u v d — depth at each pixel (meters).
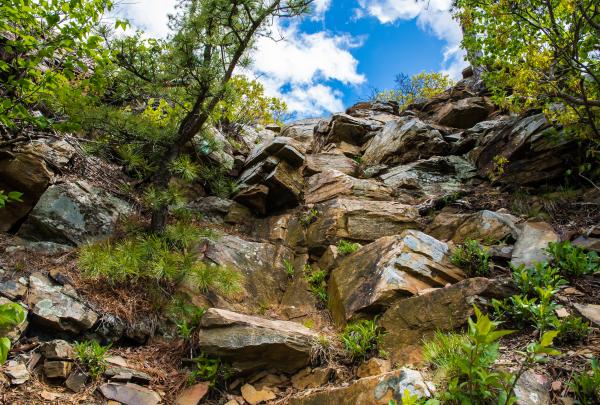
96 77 5.70
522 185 8.06
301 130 14.00
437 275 5.63
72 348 4.59
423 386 3.09
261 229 8.36
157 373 4.75
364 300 5.42
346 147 11.96
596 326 3.76
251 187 8.67
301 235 7.86
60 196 6.58
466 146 10.40
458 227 6.95
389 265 5.66
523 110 9.13
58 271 5.50
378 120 13.42
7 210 6.18
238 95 6.93
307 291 6.62
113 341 5.12
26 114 4.96
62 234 6.24
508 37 7.25
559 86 7.34
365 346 4.63
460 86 14.33
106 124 6.25
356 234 7.49
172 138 6.86
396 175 9.68
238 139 12.46
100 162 7.87
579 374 3.06
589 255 5.04
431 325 4.52
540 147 7.97
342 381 4.37
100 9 4.89
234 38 6.99
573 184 7.62
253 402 4.32
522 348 3.67
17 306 2.33
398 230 7.60
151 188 6.67
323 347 4.73
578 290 4.55
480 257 5.64
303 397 4.07
